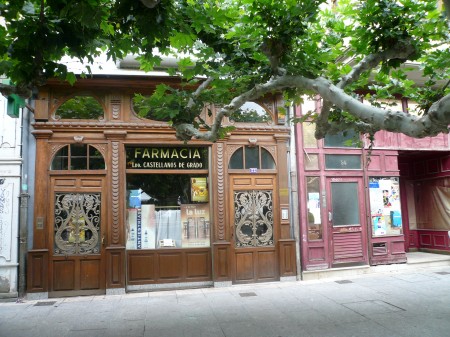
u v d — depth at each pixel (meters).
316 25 5.74
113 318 5.83
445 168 10.11
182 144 7.91
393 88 6.19
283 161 8.36
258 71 5.13
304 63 4.61
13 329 5.39
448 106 3.16
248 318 5.71
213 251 7.78
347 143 6.51
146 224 7.82
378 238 8.98
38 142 7.38
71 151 7.56
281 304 6.43
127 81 7.72
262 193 8.27
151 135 7.80
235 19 4.32
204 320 5.65
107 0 3.63
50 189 7.39
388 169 9.31
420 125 3.46
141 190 7.88
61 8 3.35
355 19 4.95
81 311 6.23
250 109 8.48
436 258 9.66
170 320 5.68
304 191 8.47
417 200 11.08
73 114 7.71
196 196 8.05
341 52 5.36
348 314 5.80
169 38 4.02
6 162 7.16
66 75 4.27
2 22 6.80
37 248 7.15
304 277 8.21
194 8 3.94
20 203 7.16
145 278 7.60
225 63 5.08
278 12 4.23
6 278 6.97
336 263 8.52
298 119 6.22
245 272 7.99
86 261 7.37
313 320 5.55
